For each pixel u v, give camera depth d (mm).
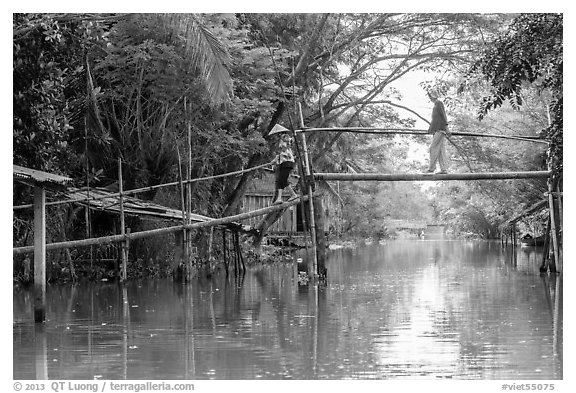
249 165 29594
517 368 10523
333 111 36375
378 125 35500
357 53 31250
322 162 37688
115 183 25562
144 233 22156
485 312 15641
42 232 14930
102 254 26031
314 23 29391
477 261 32438
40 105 18641
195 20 17656
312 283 21797
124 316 15688
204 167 26953
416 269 27812
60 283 23188
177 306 17234
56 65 18891
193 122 24984
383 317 15055
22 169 15062
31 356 11633
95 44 21375
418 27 30172
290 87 27516
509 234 51594
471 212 59938
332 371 10383
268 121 29266
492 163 33781
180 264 23719
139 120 24891
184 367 10711
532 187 36469
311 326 14047
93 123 24984
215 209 28891
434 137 21562
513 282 22000
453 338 12672
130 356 11508
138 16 21750
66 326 14453
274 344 12289
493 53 18656
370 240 64375
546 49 18078
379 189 58438
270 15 29062
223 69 17578
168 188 26578
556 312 15602
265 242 39438
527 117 34156
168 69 22344
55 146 19203
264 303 17562
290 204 22578
